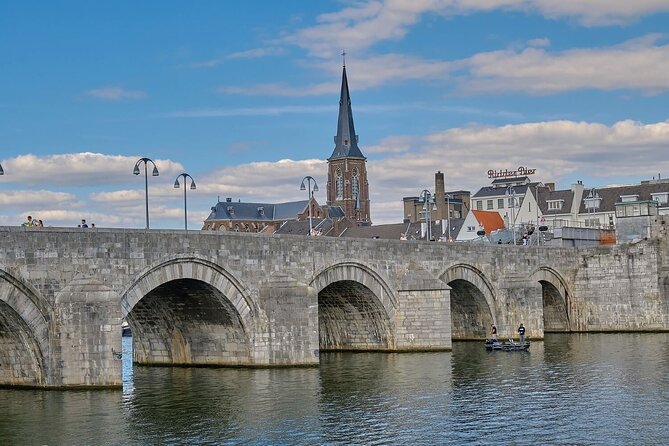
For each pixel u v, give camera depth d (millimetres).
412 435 48219
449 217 191250
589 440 46938
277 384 64125
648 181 169625
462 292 98750
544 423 50844
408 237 181125
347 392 60844
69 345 58625
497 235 131125
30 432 48438
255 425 50500
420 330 85562
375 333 87188
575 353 84438
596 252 111062
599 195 166750
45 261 58062
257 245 71812
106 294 58969
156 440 47000
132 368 75562
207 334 74250
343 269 80000
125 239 62531
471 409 54875
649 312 108500
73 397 57031
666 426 49844
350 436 47938
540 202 173500
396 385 63906
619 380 65688
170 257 65250
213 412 53938
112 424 50406
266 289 71875
